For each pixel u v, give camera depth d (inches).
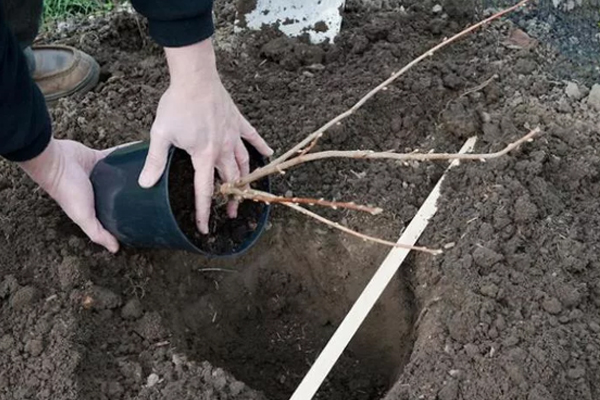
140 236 50.6
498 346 47.8
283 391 56.5
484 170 55.7
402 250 53.5
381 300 55.3
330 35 66.8
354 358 56.8
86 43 69.5
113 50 69.4
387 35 67.1
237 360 56.8
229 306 57.6
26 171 49.8
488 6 72.6
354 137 60.3
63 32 72.6
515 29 69.4
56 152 49.7
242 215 52.6
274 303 58.6
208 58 44.6
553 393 46.2
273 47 65.6
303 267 58.0
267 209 52.1
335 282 57.4
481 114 59.4
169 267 55.2
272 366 57.4
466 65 64.8
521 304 49.8
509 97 62.2
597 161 57.3
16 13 56.2
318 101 62.0
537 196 54.6
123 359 49.2
